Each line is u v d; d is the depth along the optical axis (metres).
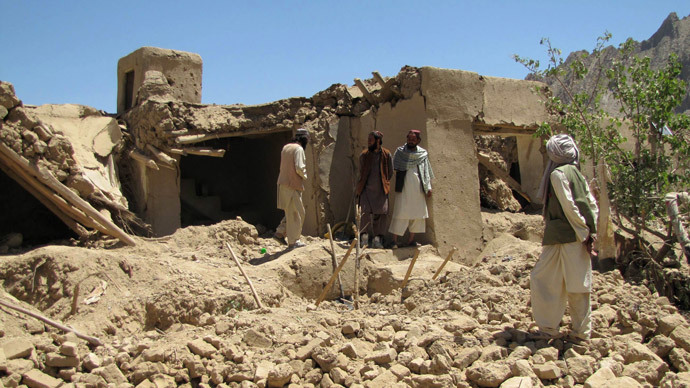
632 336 5.14
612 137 8.52
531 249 8.43
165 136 10.26
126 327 6.00
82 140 10.16
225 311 6.40
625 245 7.89
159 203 10.38
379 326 5.40
